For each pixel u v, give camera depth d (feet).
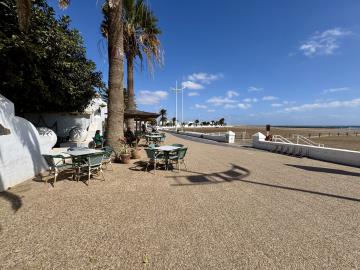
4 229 12.12
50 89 32.40
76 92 35.53
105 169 26.94
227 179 23.30
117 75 31.22
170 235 11.68
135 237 11.43
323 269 9.12
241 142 78.48
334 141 103.30
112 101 31.45
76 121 52.13
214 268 9.11
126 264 9.30
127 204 15.92
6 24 23.82
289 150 45.11
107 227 12.46
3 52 22.62
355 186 21.07
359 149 67.15
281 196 18.07
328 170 28.45
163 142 69.15
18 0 17.42
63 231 11.96
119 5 30.19
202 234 11.82
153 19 44.37
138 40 45.62
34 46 23.85
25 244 10.68
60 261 9.45
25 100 32.89
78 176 22.03
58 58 29.91
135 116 52.70
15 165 20.21
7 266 9.09
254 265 9.32
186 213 14.48
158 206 15.62
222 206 15.76
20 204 15.66
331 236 11.75
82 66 35.73
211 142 77.56
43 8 27.81
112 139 31.71
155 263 9.39
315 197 17.88
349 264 9.45
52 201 16.31
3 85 27.12
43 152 25.59
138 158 34.60
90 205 15.65
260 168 29.32
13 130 20.27
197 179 23.11
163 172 26.02
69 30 33.06
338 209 15.44
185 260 9.61
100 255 9.89
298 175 25.49
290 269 9.09
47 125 48.08
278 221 13.47
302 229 12.49
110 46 30.94
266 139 59.00
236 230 12.29
